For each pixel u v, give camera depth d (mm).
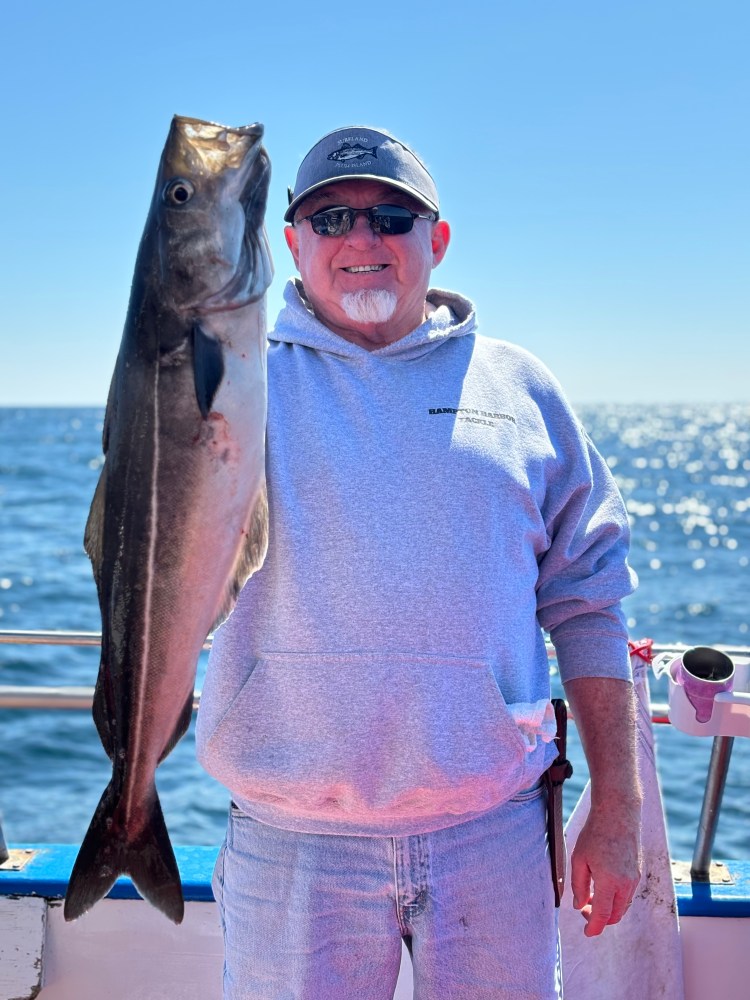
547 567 2496
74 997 2791
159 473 2035
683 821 7672
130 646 2062
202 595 2064
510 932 2238
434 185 2539
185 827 7598
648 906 2744
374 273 2398
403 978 2826
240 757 2160
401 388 2307
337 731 2111
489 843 2232
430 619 2141
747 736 2717
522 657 2266
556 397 2535
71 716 10633
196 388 2000
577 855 2389
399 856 2168
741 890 2854
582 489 2486
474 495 2234
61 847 2965
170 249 2006
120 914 2801
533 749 2246
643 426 155625
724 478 58500
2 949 2754
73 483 46469
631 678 2484
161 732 2090
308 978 2158
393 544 2164
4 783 8805
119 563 2068
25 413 187125
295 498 2207
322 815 2166
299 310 2457
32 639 2984
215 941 2791
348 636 2129
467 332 2494
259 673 2168
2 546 26875
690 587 22312
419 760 2109
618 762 2404
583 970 2783
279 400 2330
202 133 2031
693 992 2807
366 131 2422
